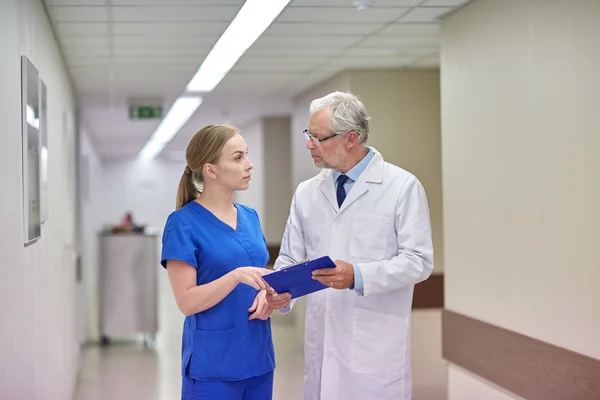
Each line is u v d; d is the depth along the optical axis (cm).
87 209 978
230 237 250
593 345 318
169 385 625
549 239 352
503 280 399
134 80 704
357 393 259
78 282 822
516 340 381
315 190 274
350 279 239
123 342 852
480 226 425
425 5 436
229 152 248
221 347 246
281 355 758
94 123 1093
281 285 232
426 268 253
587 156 319
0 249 228
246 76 691
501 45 395
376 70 661
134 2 409
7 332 238
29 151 291
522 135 376
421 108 669
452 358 464
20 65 282
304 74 683
